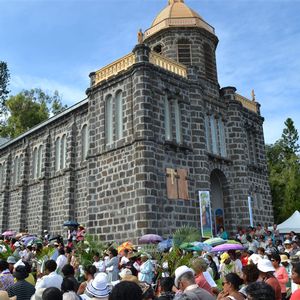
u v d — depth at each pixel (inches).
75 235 1073.5
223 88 1321.4
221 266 651.5
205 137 1128.2
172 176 999.6
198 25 1289.4
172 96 1074.7
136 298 163.3
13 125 2706.7
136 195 931.3
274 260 471.2
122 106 1042.1
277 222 1861.5
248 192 1232.8
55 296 255.8
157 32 1289.4
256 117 1422.2
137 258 717.3
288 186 1847.9
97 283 329.4
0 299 259.6
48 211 1444.4
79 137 1355.8
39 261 719.7
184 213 999.0
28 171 1626.5
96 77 1157.7
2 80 2400.3
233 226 1183.6
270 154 2373.3
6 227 1692.9
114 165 1015.6
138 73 1003.3
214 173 1225.4
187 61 1258.6
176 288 354.6
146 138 955.3
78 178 1323.8
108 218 994.7
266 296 192.4
